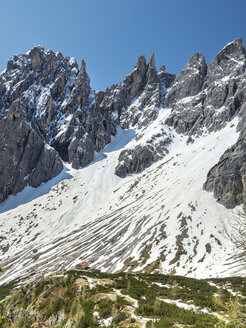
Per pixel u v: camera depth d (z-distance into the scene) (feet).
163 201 441.68
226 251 268.62
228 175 393.91
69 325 78.38
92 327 73.41
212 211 357.61
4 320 92.12
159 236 334.03
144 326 69.97
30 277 298.76
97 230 425.69
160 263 273.95
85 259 325.21
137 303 89.04
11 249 463.01
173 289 111.65
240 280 164.45
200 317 72.69
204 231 319.27
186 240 309.63
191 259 270.67
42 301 101.96
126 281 123.85
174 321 70.90
